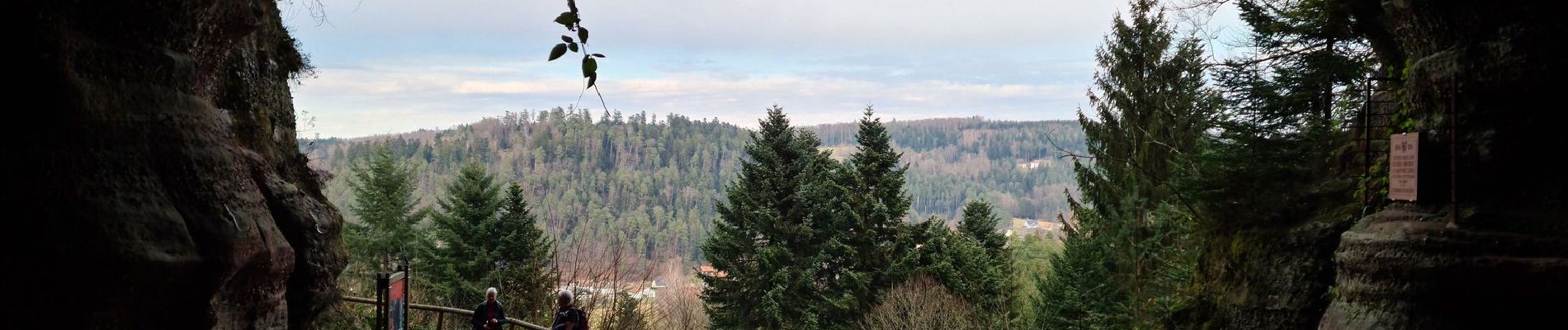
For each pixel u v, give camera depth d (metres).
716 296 42.56
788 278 40.72
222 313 6.07
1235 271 15.81
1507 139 10.02
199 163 5.87
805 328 40.00
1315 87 15.98
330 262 8.73
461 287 35.50
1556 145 9.74
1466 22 10.23
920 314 34.41
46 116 5.09
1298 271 14.41
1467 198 10.37
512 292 26.45
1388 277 10.96
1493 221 10.03
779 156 44.81
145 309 5.47
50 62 5.11
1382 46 13.96
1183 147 27.50
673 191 177.25
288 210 8.20
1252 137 15.92
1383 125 13.10
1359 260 11.40
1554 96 9.65
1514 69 9.81
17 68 5.07
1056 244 58.34
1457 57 10.37
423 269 37.16
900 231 43.88
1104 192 29.69
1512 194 10.05
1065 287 29.97
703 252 43.41
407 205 42.25
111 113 5.40
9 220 4.93
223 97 7.89
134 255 5.21
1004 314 36.97
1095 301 28.62
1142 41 29.67
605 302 20.38
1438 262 10.26
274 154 8.94
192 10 6.05
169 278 5.46
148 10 5.69
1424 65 10.91
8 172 4.96
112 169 5.32
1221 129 16.66
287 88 9.86
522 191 37.75
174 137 5.74
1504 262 9.69
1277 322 14.61
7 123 5.02
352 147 157.75
